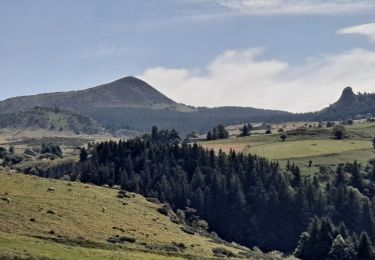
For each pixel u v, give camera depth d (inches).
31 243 3644.2
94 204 5969.5
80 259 3459.6
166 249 4918.8
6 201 4926.2
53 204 5364.2
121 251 4229.8
